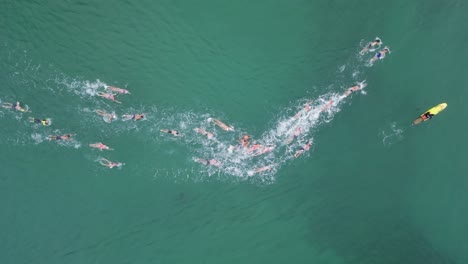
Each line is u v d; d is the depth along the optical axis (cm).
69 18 2028
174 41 2141
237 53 2203
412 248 2314
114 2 2072
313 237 2306
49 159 2056
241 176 2259
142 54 2108
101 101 2069
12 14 1970
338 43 2261
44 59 2011
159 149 2148
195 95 2170
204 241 2219
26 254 2064
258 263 2219
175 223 2205
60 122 2048
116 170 2119
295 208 2316
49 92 2025
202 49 2172
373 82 2306
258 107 2227
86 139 2075
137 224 2167
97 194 2117
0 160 2005
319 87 2264
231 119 2206
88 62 2053
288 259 2248
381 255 2302
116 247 2144
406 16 2323
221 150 2212
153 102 2123
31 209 2061
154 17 2119
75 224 2106
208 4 2183
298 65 2238
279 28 2231
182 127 2158
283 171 2303
